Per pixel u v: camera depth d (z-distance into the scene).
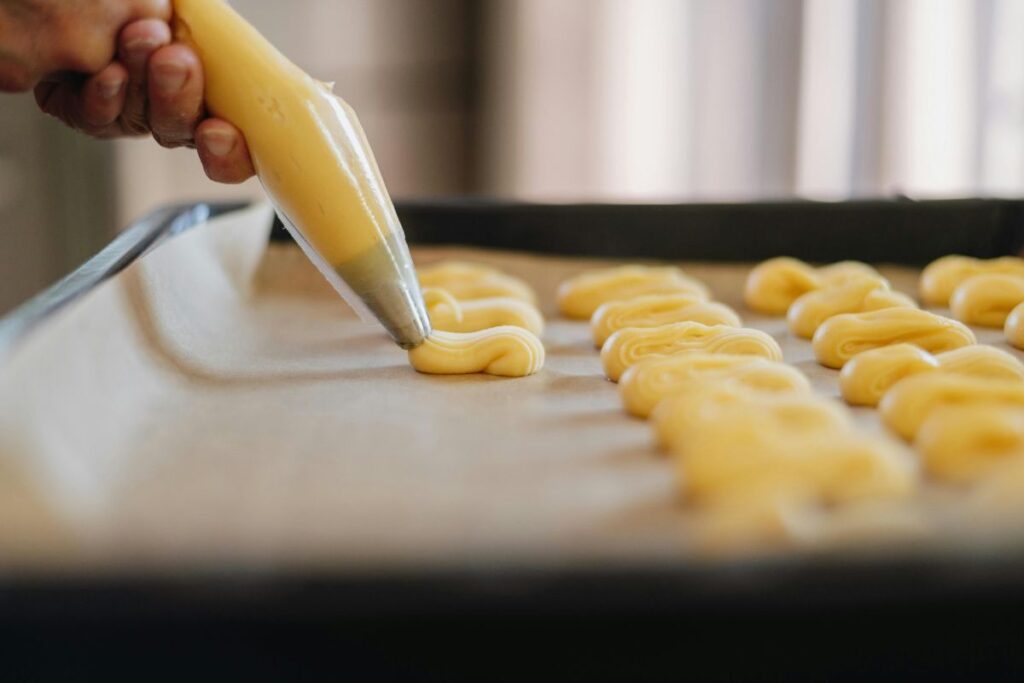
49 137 1.18
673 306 0.71
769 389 0.57
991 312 0.73
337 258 0.60
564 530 0.46
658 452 0.53
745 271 0.83
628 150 1.36
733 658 0.37
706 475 0.47
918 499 0.48
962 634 0.37
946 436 0.50
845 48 1.29
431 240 0.84
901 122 1.30
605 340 0.70
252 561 0.38
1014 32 1.27
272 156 0.58
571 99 1.35
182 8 0.57
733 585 0.36
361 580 0.37
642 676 0.37
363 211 0.59
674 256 0.84
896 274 0.82
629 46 1.33
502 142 1.37
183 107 0.57
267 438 0.55
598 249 0.84
